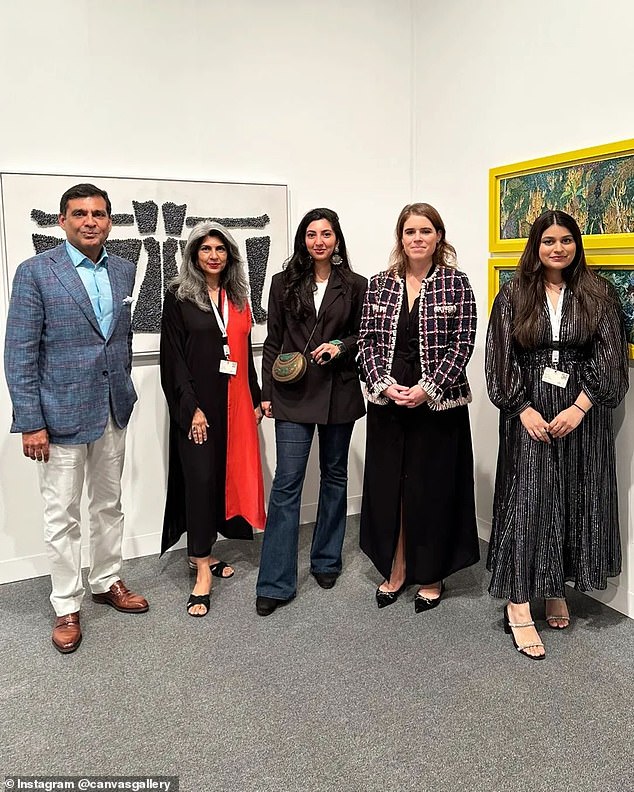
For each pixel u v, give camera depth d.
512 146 3.48
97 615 3.16
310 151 3.99
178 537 3.51
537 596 2.82
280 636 2.96
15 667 2.75
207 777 2.15
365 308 3.08
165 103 3.60
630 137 2.87
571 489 2.83
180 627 3.04
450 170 3.94
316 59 3.93
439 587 3.24
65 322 2.78
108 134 3.49
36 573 3.58
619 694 2.51
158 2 3.52
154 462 3.79
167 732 2.35
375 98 4.11
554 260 2.75
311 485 4.26
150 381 3.73
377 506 3.14
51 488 2.88
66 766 2.20
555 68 3.19
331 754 2.24
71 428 2.82
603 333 2.73
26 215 3.34
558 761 2.19
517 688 2.56
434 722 2.38
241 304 3.32
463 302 2.93
